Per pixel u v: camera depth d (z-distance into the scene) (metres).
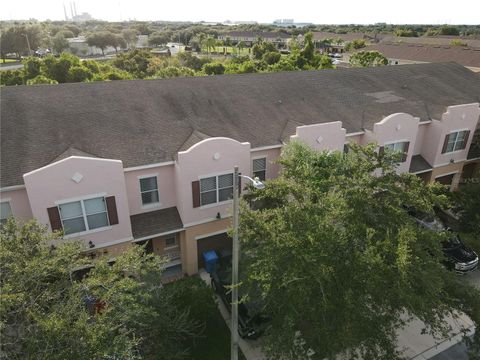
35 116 16.88
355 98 24.70
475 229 19.72
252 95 22.33
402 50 66.38
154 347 11.52
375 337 10.83
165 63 64.00
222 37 158.12
